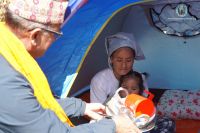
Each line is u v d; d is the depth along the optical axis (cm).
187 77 338
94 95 250
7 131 107
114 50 251
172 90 332
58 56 233
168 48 337
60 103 169
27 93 108
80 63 245
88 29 245
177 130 283
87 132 120
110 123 126
